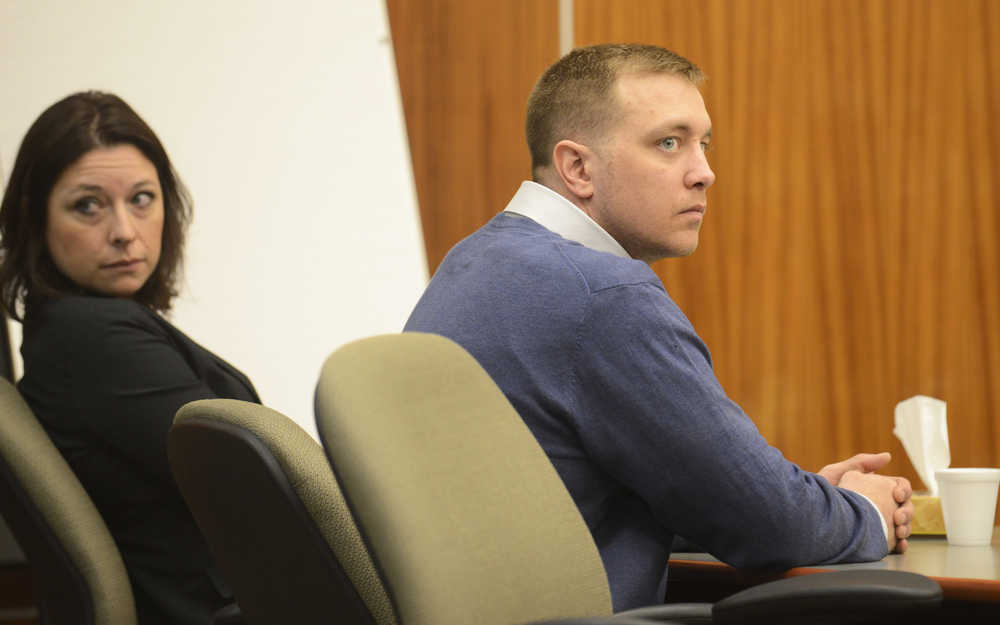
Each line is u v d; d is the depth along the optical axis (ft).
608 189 13.52
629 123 13.42
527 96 27.30
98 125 15.66
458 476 8.70
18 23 27.71
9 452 12.93
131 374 14.44
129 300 15.28
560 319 11.62
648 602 11.67
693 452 11.19
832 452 26.84
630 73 13.51
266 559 8.75
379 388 8.57
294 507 8.29
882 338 26.96
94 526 13.28
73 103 15.76
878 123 27.14
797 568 11.13
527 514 9.21
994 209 27.02
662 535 12.05
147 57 28.35
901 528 12.30
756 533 11.13
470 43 27.48
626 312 11.50
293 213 28.94
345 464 7.84
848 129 27.14
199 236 28.30
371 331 29.14
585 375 11.51
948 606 10.32
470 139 27.48
